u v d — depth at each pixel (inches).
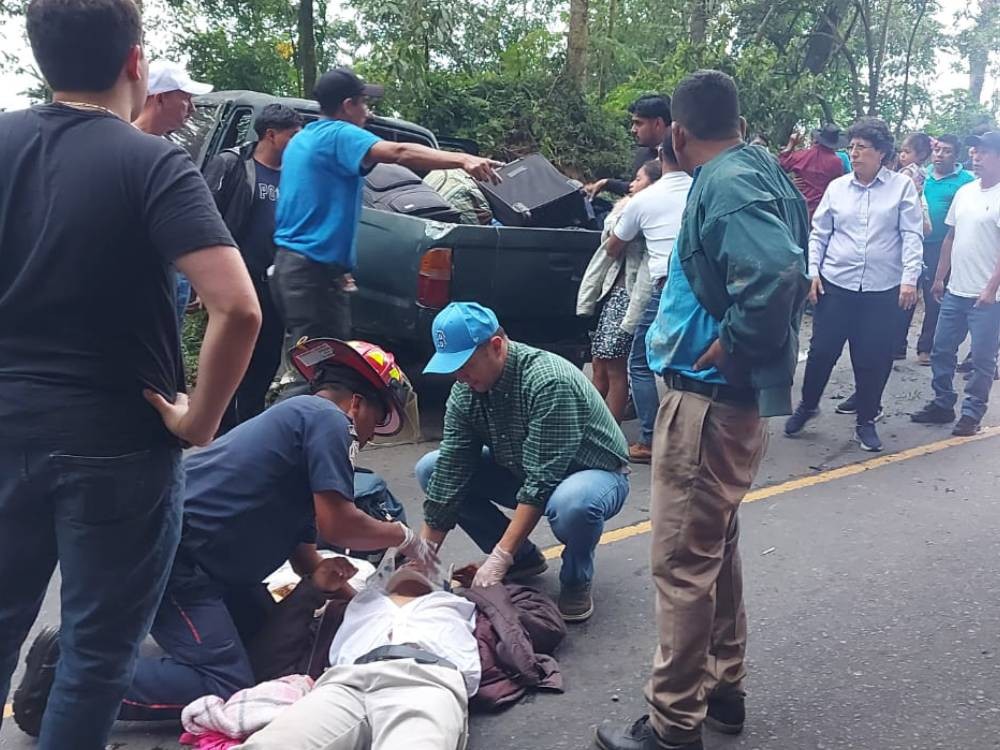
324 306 196.5
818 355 240.4
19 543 79.4
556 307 240.1
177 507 85.0
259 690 109.0
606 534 179.6
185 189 77.0
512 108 439.8
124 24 79.4
